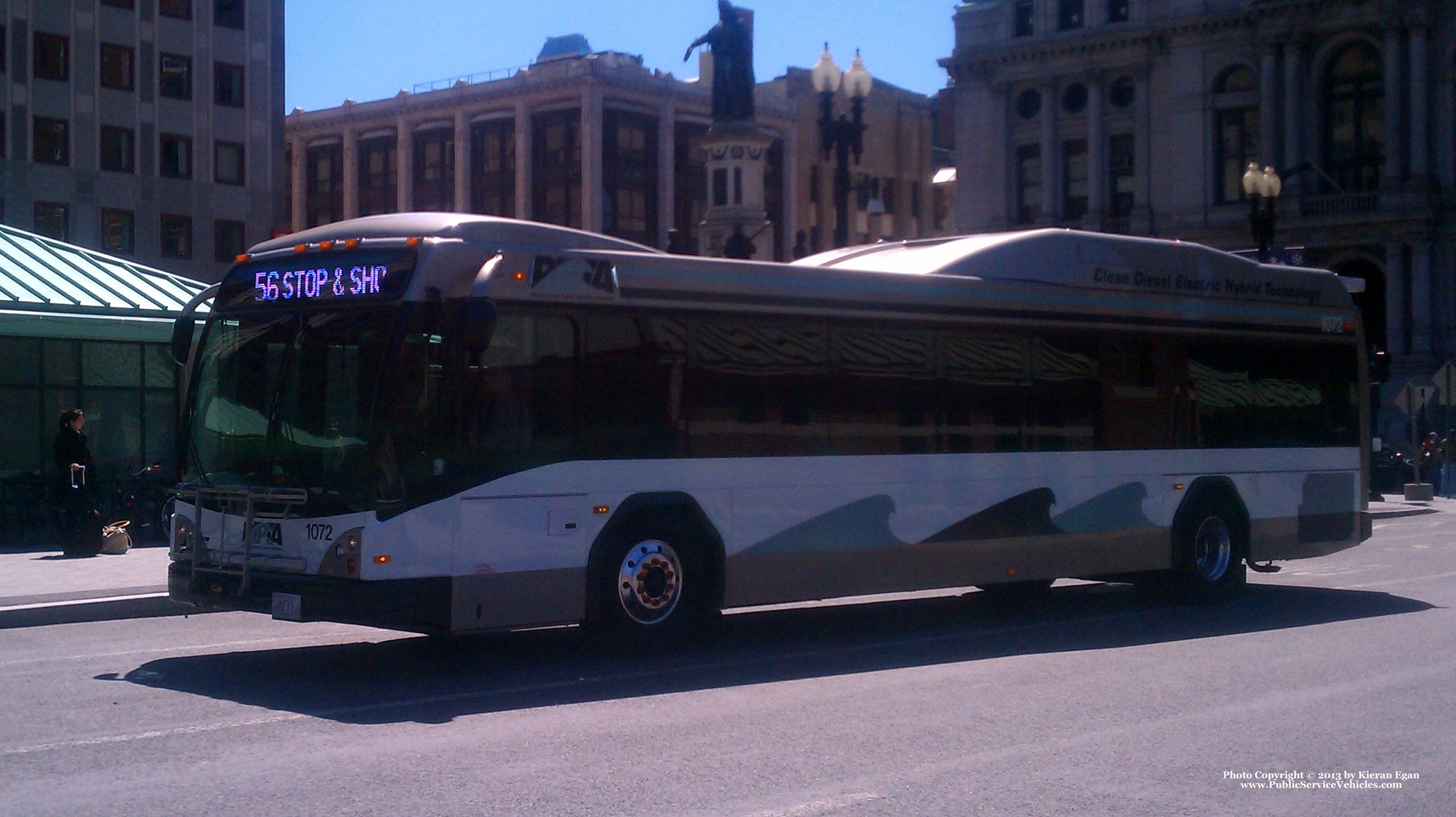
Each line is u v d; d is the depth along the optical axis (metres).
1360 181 59.12
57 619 13.97
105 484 21.48
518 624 10.81
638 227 76.94
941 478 13.56
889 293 13.27
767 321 12.44
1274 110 59.19
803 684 10.46
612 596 11.45
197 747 8.22
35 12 53.09
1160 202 62.25
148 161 56.06
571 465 11.12
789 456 12.48
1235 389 16.27
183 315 11.45
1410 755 8.16
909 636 13.20
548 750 8.16
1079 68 63.62
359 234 10.93
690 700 9.78
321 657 11.75
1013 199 66.12
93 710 9.35
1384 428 56.84
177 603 14.76
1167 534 15.47
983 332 14.01
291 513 10.48
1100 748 8.28
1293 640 12.95
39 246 22.95
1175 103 61.47
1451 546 25.05
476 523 10.57
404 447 10.27
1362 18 57.53
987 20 66.25
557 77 74.94
